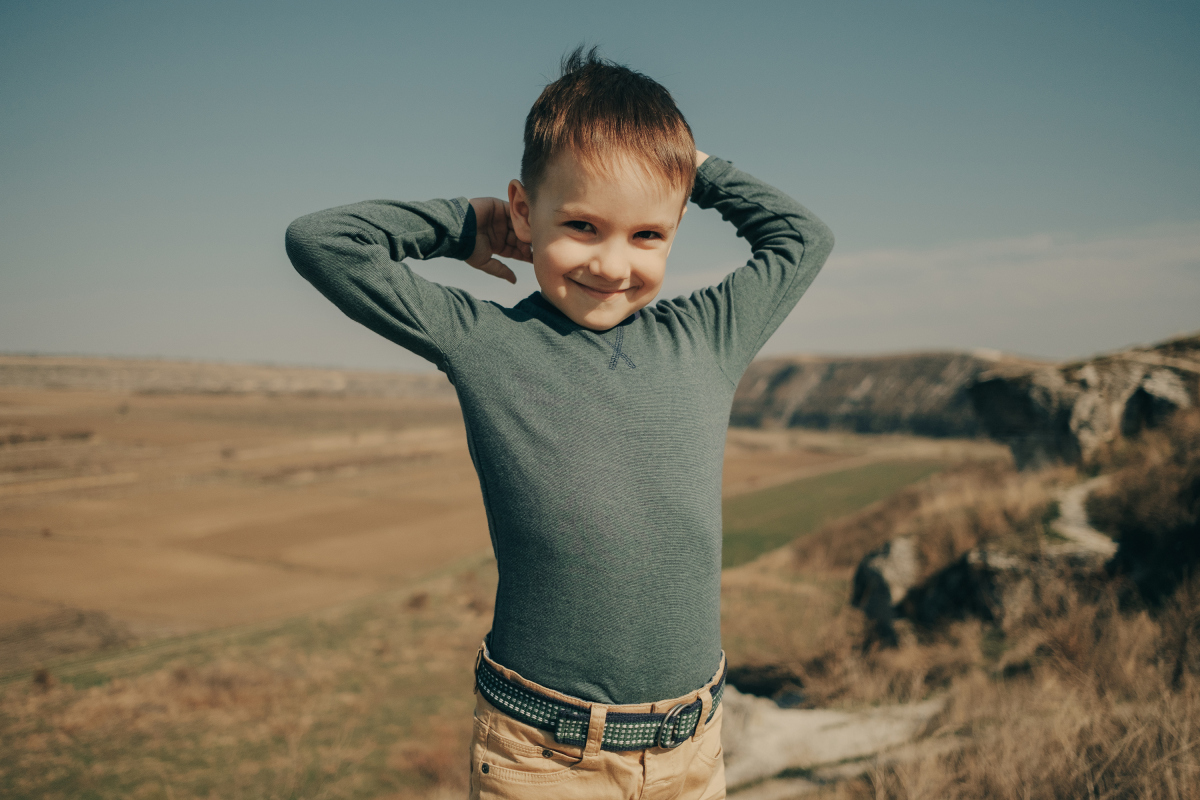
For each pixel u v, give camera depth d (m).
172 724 17.31
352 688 19.81
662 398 1.21
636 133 1.10
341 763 13.71
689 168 1.18
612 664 1.13
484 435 1.18
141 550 47.81
